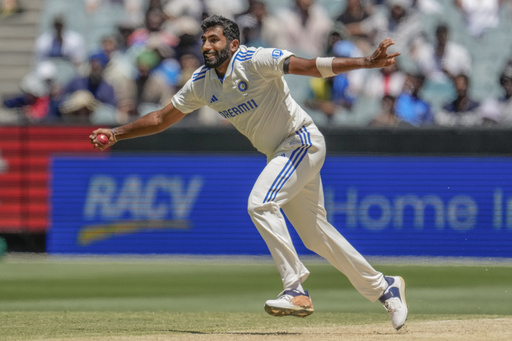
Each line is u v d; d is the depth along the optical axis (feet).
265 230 61.93
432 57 156.04
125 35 159.43
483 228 120.98
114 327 69.77
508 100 153.69
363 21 159.33
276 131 63.00
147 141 124.98
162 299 92.94
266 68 59.62
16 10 180.24
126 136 68.03
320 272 115.34
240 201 124.16
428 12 168.45
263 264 121.19
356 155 122.72
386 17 160.04
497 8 171.94
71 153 126.21
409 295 94.84
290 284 61.87
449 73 152.46
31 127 126.93
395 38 157.79
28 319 75.97
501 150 120.78
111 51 153.07
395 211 122.21
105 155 125.70
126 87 148.46
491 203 120.88
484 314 81.46
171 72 149.79
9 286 102.53
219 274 112.06
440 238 121.70
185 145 124.77
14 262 123.13
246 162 124.06
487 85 164.76
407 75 145.07
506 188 120.78
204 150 124.57
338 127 122.83
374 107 150.41
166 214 124.88
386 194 122.42
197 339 59.77
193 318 77.15
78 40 169.37
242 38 156.35
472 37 169.58
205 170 124.57
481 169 121.08
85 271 114.73
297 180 62.59
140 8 171.94
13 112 151.33
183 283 104.78
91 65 149.18
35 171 126.72
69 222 126.31
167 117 66.74
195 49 152.76
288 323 73.20
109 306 87.51
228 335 62.39
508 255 120.88
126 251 125.59
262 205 61.82
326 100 147.95
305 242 66.23
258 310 84.74
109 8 174.81
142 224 125.29
